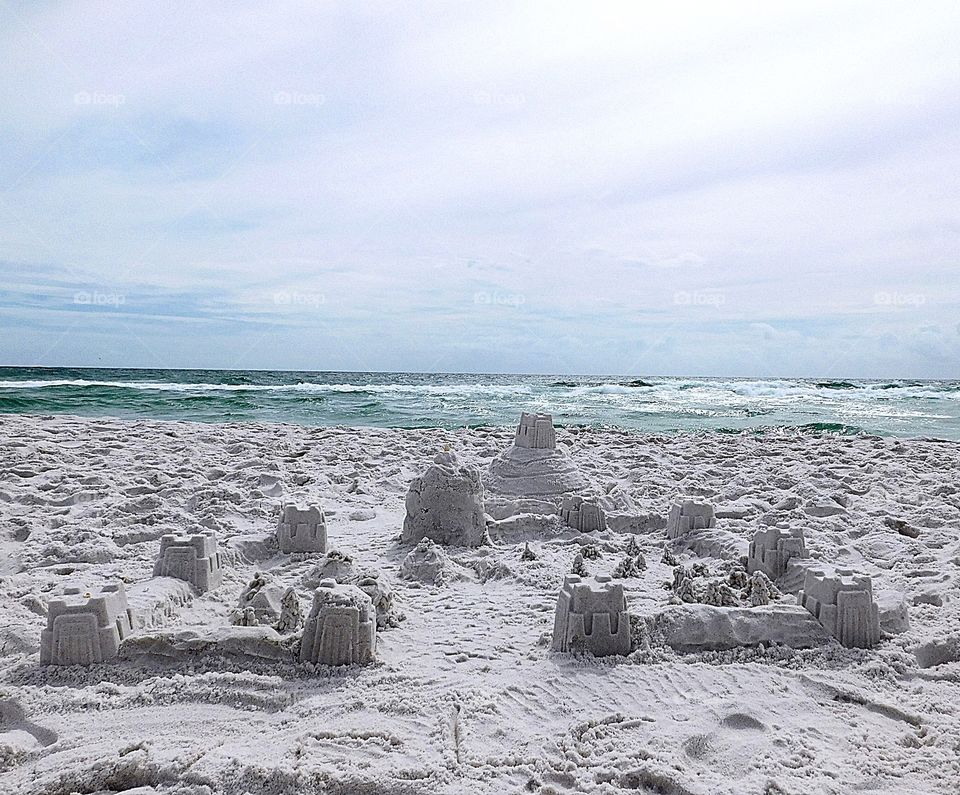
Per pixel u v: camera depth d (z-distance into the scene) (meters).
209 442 13.34
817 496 9.00
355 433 14.98
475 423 19.78
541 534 7.15
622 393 39.41
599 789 2.96
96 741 3.28
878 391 47.53
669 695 3.79
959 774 3.12
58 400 24.36
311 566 5.99
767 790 2.98
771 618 4.44
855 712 3.71
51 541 6.50
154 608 4.62
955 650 4.46
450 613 4.98
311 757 3.10
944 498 9.10
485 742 3.28
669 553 6.38
